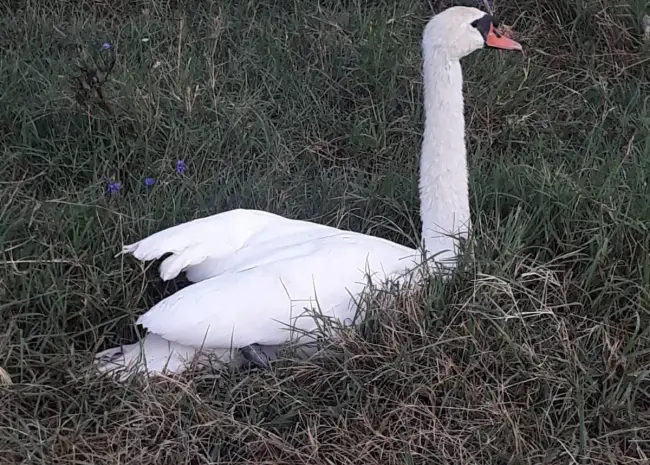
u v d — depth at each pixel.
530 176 2.80
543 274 2.48
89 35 3.41
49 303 2.42
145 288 2.52
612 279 2.47
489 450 2.20
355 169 3.03
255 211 2.51
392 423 2.23
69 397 2.23
